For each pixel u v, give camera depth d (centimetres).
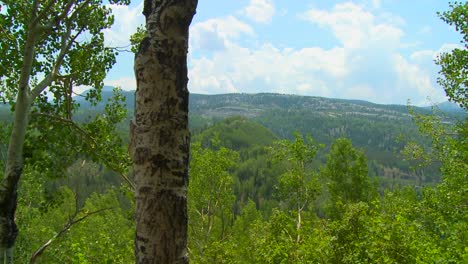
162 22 361
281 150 2512
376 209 1018
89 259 1329
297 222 2147
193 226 2870
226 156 2892
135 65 369
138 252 353
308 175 2547
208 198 2839
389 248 846
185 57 372
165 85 358
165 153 354
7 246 739
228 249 2367
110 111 984
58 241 1388
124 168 938
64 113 940
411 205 1466
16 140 757
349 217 969
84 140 942
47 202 989
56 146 923
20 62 868
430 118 1580
